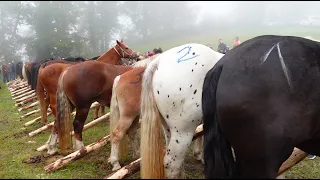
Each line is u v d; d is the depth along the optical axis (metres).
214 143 2.76
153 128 3.22
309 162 4.79
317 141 2.96
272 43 2.79
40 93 6.71
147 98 3.27
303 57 2.72
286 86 2.59
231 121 2.59
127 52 7.45
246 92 2.55
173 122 3.20
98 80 4.96
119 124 4.23
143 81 3.33
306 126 2.64
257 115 2.52
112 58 7.45
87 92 4.90
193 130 3.27
